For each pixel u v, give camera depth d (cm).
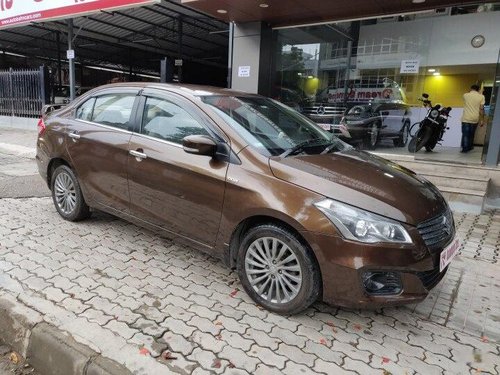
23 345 287
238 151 336
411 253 284
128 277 367
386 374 264
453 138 1045
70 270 374
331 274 289
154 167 378
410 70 930
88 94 477
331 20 870
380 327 316
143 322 300
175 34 1991
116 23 1809
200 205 349
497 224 581
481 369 274
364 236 280
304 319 319
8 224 481
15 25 1352
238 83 964
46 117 527
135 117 412
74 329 286
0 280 348
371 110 947
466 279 404
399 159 809
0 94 1619
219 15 866
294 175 310
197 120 368
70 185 481
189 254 423
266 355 274
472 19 862
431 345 298
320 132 423
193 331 293
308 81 977
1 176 732
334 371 263
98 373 249
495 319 335
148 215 396
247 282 334
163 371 251
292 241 303
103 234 462
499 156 714
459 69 920
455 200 641
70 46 1416
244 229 337
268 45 940
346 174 320
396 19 894
